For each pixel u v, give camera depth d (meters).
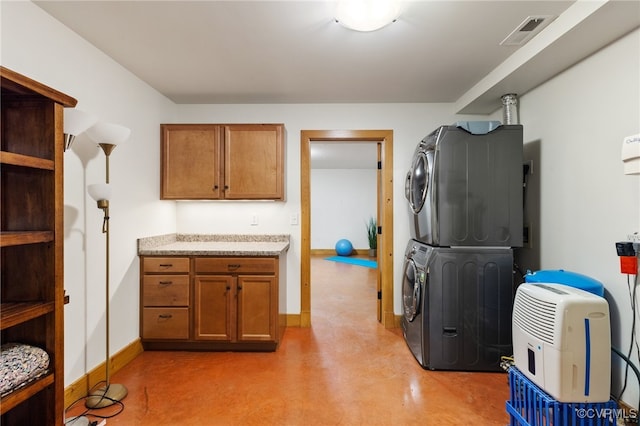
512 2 1.69
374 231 8.17
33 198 1.39
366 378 2.27
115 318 2.37
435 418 1.84
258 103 3.28
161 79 2.68
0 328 1.16
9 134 1.38
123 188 2.46
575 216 2.12
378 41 2.09
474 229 2.35
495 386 2.17
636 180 1.71
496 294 2.35
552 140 2.34
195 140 3.00
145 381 2.22
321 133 3.28
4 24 1.56
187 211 3.33
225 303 2.67
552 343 1.53
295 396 2.04
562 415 1.51
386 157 3.28
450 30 1.96
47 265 1.38
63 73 1.89
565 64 2.13
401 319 3.18
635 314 1.71
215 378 2.27
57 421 1.40
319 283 5.26
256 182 3.01
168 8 1.74
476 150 2.35
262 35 2.02
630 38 1.74
